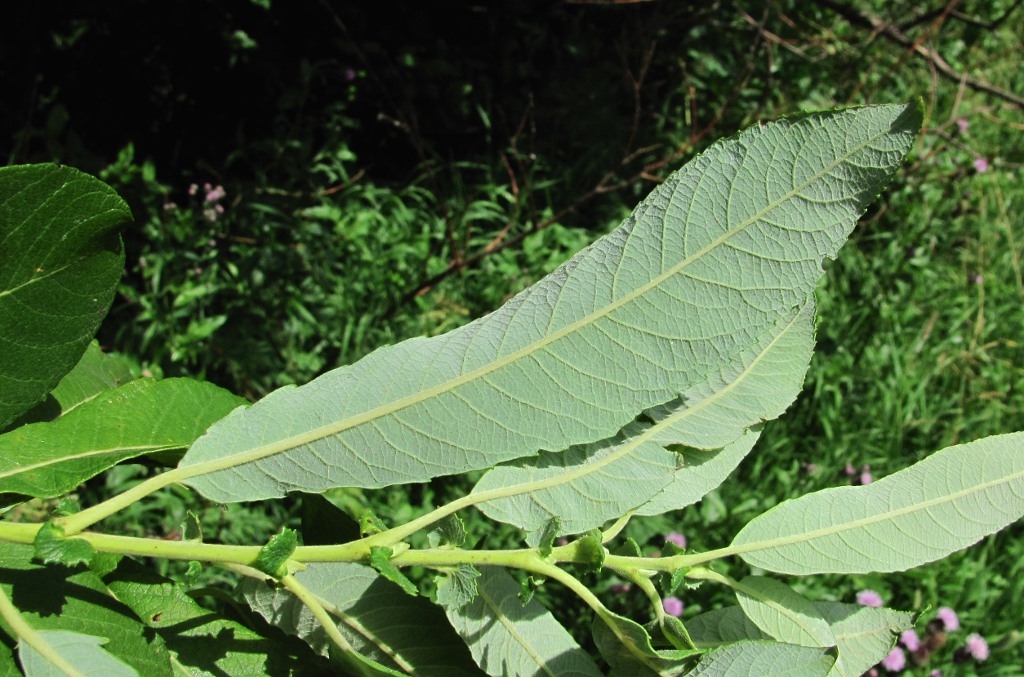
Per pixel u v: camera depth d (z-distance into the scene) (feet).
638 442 3.47
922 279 17.92
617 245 3.32
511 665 3.38
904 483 3.61
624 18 20.51
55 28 15.74
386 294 15.61
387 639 3.41
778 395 3.66
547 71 20.16
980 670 12.00
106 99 16.69
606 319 3.27
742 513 12.74
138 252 14.44
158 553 2.86
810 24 20.56
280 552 2.85
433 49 19.26
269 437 3.22
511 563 3.02
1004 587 13.19
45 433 3.37
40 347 3.20
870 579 12.47
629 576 3.24
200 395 3.79
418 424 3.23
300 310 14.62
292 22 17.58
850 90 20.42
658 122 20.12
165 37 16.44
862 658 3.55
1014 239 20.20
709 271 3.24
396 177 19.13
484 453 3.21
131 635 2.93
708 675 3.07
